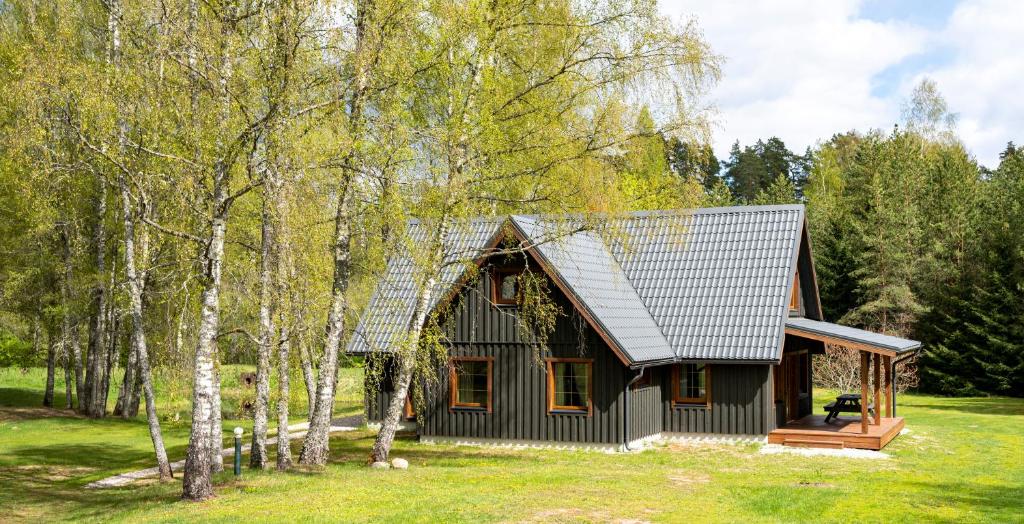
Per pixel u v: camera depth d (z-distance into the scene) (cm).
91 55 2081
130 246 1962
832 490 1741
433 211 1892
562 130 1848
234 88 1631
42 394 4338
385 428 2072
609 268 2769
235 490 1684
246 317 2112
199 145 1644
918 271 4834
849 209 5644
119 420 3566
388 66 1728
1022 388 4419
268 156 1627
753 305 2552
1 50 2008
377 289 2127
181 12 1675
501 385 2522
